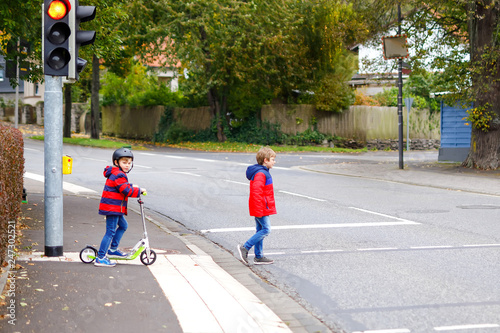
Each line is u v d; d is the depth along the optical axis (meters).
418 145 40.50
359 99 40.69
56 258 7.11
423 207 12.88
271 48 34.75
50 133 7.18
